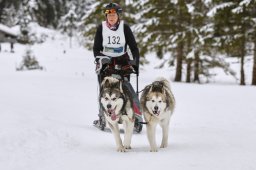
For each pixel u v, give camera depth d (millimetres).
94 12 35000
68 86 22859
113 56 8680
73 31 78000
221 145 8086
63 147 7594
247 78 39594
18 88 19969
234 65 46000
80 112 12664
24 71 41625
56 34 78250
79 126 9914
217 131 9852
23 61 44438
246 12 28359
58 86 22578
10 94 16688
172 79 36156
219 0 28234
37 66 44500
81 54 58594
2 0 74875
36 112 11109
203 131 9875
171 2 29719
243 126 10602
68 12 78562
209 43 29750
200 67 33219
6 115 9570
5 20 77688
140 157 6941
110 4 8492
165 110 7754
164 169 6078
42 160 6602
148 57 55219
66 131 8797
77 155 7059
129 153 7359
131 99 7695
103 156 7047
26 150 7059
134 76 36094
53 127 8938
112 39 8586
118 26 8555
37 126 8750
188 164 6387
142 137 9203
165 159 6766
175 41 30750
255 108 14289
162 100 7551
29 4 71875
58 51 60688
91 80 29609
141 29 31219
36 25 74812
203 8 30781
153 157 6930
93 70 45719
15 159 6527
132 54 8578
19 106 12219
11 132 7902
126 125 7805
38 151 7098
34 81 25844
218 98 17797
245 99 17375
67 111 12602
